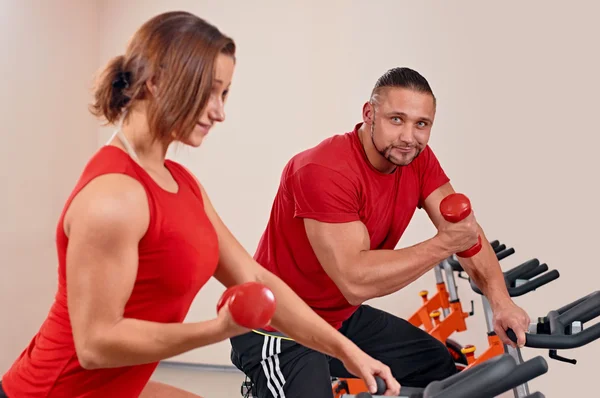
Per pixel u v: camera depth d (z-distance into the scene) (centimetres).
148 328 110
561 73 384
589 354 362
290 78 443
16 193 412
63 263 118
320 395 196
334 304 208
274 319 142
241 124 451
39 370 123
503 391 117
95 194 110
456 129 404
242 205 452
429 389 123
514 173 392
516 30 394
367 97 429
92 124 472
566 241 380
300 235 201
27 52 419
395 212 207
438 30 412
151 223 115
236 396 400
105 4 476
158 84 115
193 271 122
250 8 450
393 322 241
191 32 113
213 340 106
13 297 412
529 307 380
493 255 213
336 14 434
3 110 402
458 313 343
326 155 195
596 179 376
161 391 208
